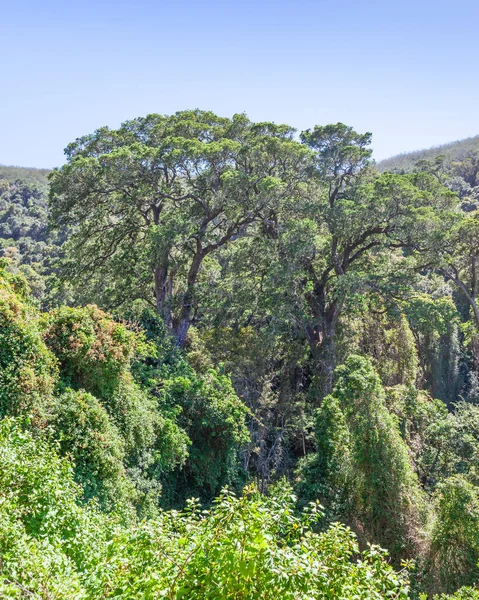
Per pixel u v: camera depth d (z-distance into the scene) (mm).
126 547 4238
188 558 3707
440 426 17922
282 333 25984
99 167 23734
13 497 6688
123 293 26672
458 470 16891
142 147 25438
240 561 3557
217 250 32688
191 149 23953
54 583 4617
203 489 16750
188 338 29047
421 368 32000
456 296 40438
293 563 3643
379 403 15000
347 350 26875
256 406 23656
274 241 25891
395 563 13633
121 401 12539
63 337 11852
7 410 9445
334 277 27672
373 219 26312
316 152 27109
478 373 35719
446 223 25438
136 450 12711
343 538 4496
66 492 7320
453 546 12695
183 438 14664
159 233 22391
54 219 25281
